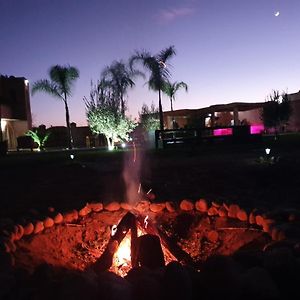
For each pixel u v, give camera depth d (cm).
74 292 253
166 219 598
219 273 266
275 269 293
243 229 521
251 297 271
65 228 567
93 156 1925
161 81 3127
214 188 845
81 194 838
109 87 3003
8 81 3969
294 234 434
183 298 259
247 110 4403
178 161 1426
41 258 468
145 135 3256
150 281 265
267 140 2475
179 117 4447
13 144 3959
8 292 297
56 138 4381
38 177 1167
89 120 2967
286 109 2827
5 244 433
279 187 826
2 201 786
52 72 3341
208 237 545
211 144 2100
